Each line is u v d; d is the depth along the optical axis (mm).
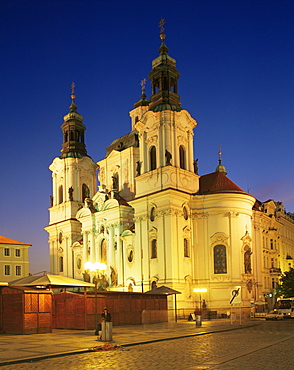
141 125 80250
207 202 76125
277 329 44500
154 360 23547
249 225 77125
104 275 80688
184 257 73375
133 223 83000
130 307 52688
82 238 94688
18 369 21312
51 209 100250
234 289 51719
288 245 116875
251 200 78000
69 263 93250
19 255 105500
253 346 29000
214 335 38719
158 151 76875
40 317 40906
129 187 86875
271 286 93500
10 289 40688
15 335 38688
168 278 70875
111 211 83938
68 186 97375
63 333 40500
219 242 74000
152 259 74375
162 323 54781
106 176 93312
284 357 23781
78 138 101812
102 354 26484
